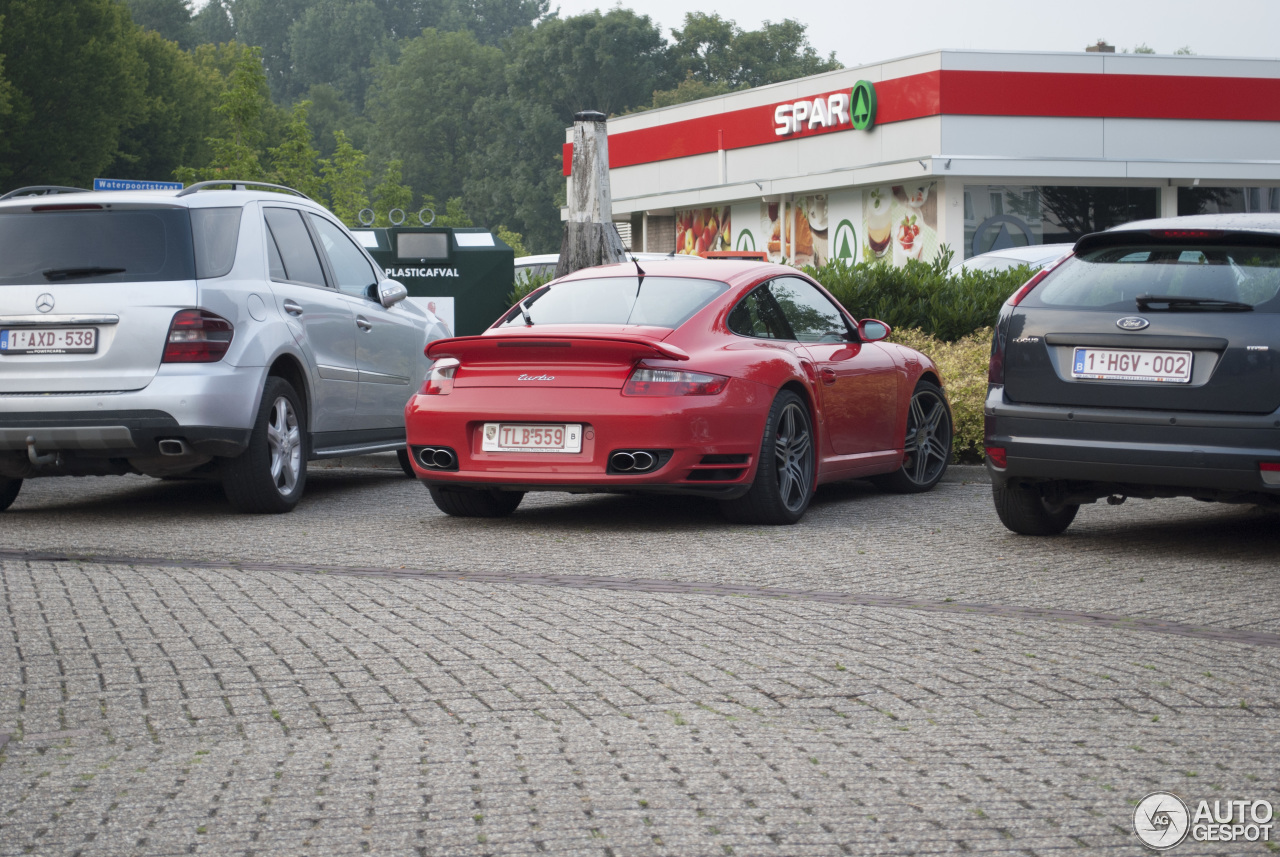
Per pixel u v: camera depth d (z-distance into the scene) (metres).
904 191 32.84
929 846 3.20
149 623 5.54
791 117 36.72
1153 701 4.40
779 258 37.69
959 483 10.56
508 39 111.75
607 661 4.89
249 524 8.37
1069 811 3.41
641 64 96.44
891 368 9.42
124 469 8.45
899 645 5.13
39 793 3.61
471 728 4.13
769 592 6.15
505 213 97.69
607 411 7.60
